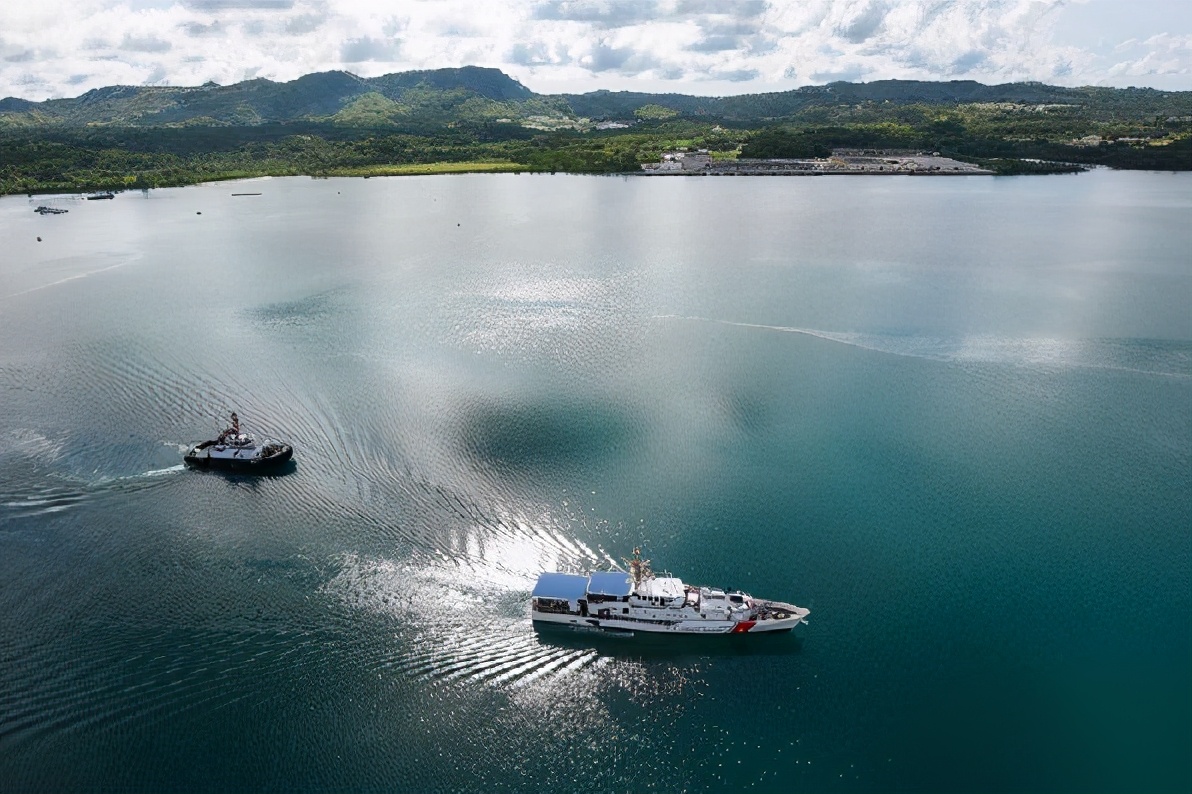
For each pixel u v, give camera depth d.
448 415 146.62
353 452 133.62
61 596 98.19
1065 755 77.56
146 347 183.50
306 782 74.56
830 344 182.88
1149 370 164.88
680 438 137.62
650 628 93.88
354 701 83.69
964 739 79.56
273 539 110.19
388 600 98.44
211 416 147.62
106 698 83.31
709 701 84.56
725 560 105.44
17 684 84.75
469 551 107.69
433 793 73.69
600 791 74.12
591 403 151.62
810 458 130.75
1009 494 120.06
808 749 78.69
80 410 149.88
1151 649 90.12
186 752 77.31
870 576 102.38
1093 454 131.50
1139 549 106.94
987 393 155.25
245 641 91.38
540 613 95.50
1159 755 77.31
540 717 82.44
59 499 119.62
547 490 121.62
